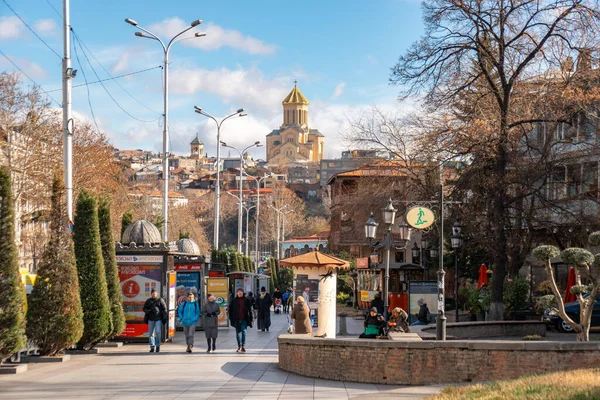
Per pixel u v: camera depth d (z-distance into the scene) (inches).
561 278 1587.1
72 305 830.5
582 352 610.5
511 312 1434.5
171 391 603.2
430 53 1414.9
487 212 1395.2
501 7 1365.7
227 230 6658.5
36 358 824.9
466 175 1409.9
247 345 1072.2
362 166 1873.8
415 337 690.2
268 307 1381.6
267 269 3277.6
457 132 1417.3
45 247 840.9
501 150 1373.0
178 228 3373.5
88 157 1966.0
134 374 717.3
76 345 921.5
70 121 943.0
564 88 1350.9
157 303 963.3
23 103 1793.8
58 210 842.8
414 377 643.5
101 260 927.7
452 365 636.7
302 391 605.3
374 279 1820.9
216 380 673.6
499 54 1390.3
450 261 1804.9
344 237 2768.2
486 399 471.8
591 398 430.0
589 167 1478.8
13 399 558.3
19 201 1971.0
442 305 817.5
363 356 661.9
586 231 1397.6
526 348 620.4
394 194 1838.1
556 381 512.7
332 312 1087.6
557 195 1560.0
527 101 1421.0
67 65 944.9
